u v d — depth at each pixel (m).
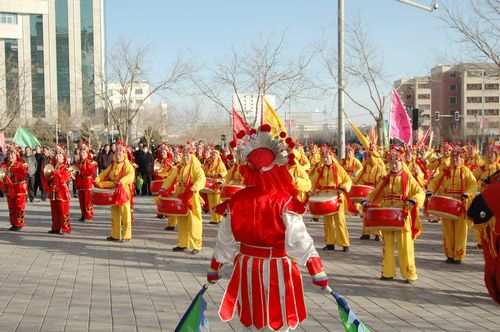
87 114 55.94
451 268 9.88
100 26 89.69
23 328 6.35
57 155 13.32
